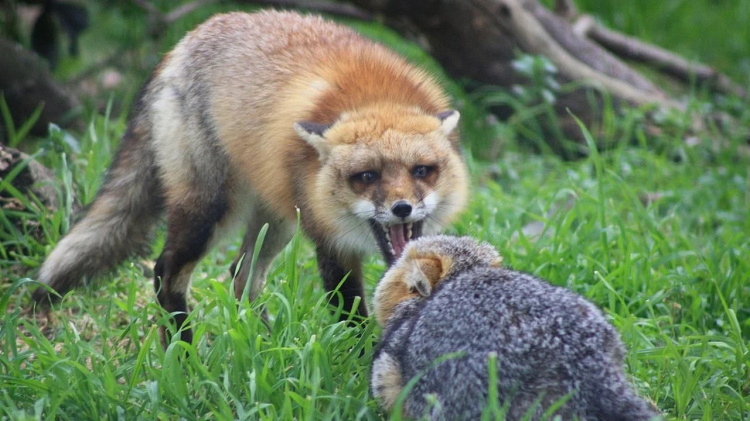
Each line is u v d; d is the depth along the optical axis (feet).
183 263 34.24
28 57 49.70
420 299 25.50
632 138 55.16
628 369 28.22
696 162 52.11
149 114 36.45
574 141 55.72
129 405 25.70
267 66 34.45
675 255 36.47
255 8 66.03
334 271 33.22
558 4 63.46
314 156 32.35
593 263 35.73
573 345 22.30
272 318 34.58
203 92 34.86
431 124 32.35
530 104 56.18
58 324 32.99
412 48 65.41
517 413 21.91
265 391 25.20
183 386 25.45
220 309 28.43
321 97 33.19
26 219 37.19
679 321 34.76
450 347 22.77
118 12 66.74
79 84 61.87
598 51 59.41
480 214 43.06
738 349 28.32
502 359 22.07
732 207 47.62
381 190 31.01
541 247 36.76
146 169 36.65
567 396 21.11
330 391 25.81
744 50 74.54
